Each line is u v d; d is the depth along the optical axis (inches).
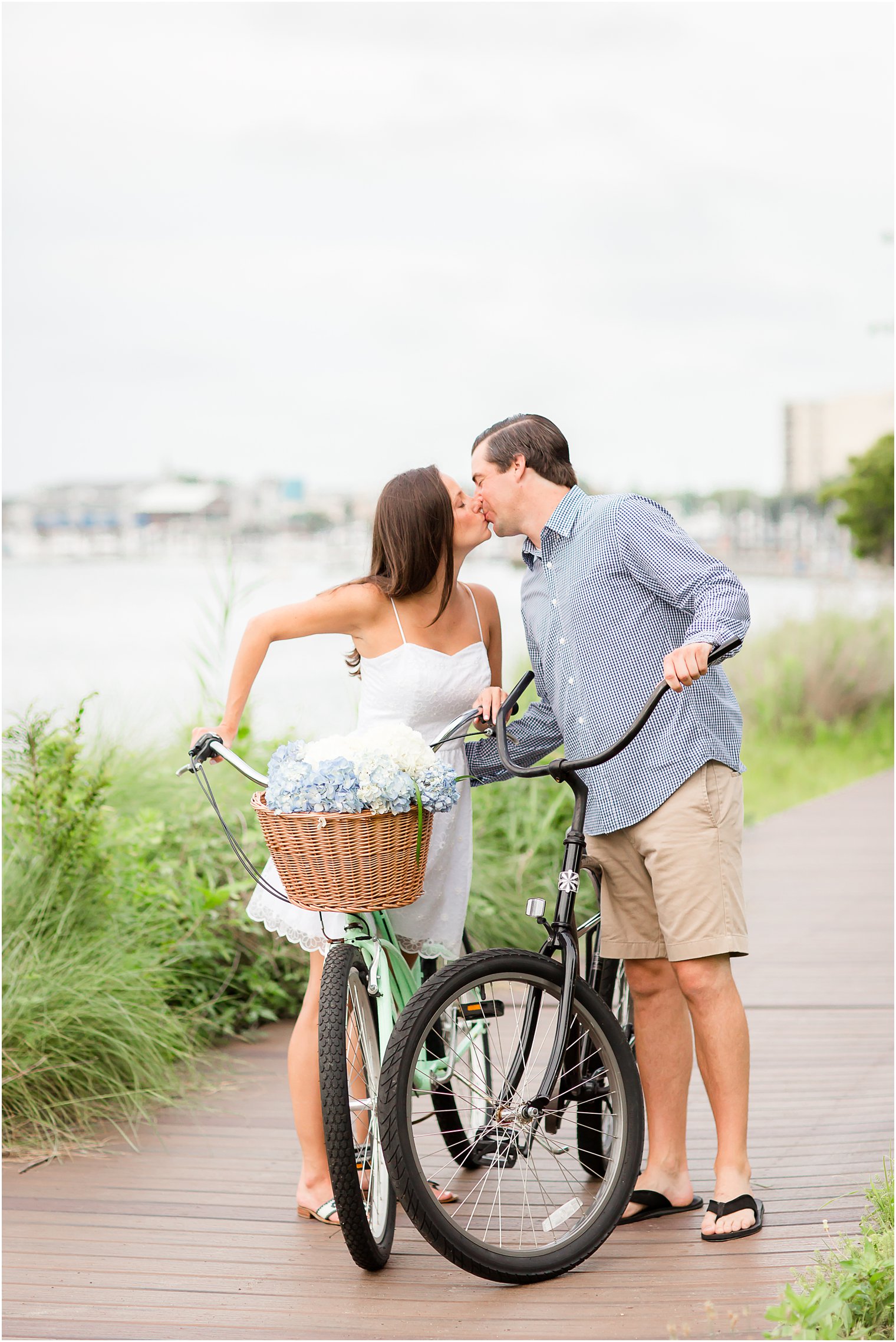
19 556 3275.1
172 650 931.3
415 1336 163.6
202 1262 186.7
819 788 778.2
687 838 189.5
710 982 191.2
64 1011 249.6
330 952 185.0
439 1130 224.2
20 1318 170.4
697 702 191.6
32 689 446.6
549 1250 177.8
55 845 281.0
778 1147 225.6
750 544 2148.1
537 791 406.6
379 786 169.5
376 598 200.4
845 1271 164.2
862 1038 289.3
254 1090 263.7
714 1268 179.3
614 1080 188.2
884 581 1270.9
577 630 194.9
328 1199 200.4
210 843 336.8
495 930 341.1
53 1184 216.8
